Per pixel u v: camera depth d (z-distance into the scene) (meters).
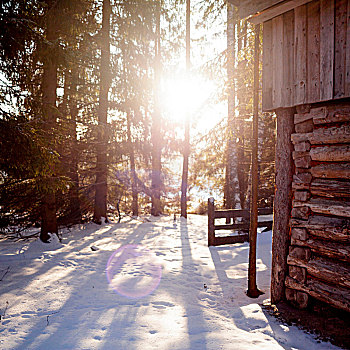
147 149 16.55
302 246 4.25
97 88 11.05
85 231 11.07
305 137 4.26
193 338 3.29
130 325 3.55
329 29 3.87
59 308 4.05
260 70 8.68
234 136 11.52
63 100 10.39
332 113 3.92
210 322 3.79
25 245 8.23
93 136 11.45
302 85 4.19
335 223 3.87
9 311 3.93
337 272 3.76
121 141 12.80
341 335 3.48
